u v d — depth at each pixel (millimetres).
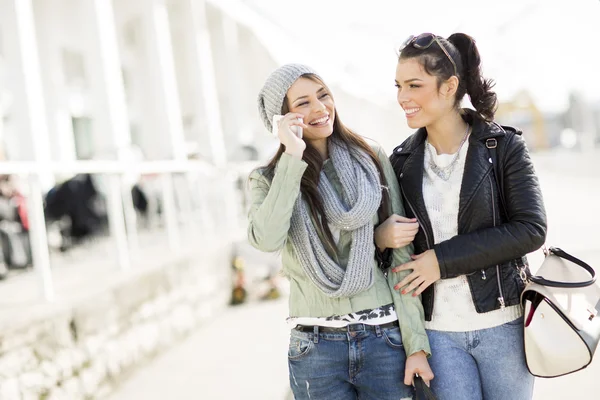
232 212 10234
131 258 7344
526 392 2619
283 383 5184
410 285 2535
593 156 34031
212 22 12992
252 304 8805
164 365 6102
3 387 4062
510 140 2557
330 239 2518
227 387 5230
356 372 2539
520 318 2596
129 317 5992
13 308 4832
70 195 8430
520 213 2488
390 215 2688
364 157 2617
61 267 7371
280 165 2418
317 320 2553
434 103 2570
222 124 15164
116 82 7457
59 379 4691
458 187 2588
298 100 2559
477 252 2459
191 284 7648
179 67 13969
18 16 5633
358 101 27125
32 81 5645
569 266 2584
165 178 7980
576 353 2404
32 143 5551
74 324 5012
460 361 2584
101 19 7352
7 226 7387
